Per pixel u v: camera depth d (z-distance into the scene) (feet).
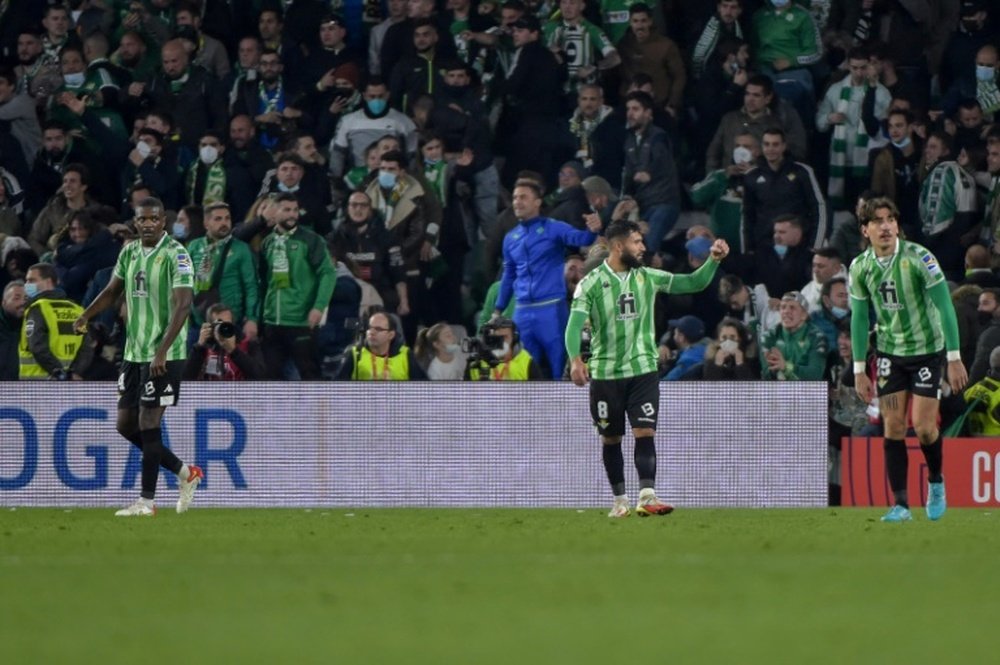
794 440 177.47
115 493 176.04
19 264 216.33
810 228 222.48
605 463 148.66
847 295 202.80
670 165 225.97
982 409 183.93
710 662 60.08
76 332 152.87
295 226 210.59
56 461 176.04
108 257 215.72
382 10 245.86
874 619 72.95
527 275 201.46
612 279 142.92
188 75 237.66
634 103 225.76
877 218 142.92
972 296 203.31
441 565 97.25
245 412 176.35
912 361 143.74
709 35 239.71
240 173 228.43
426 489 177.27
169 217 221.87
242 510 169.58
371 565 97.40
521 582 87.76
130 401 155.43
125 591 84.02
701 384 177.37
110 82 238.07
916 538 119.55
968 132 234.79
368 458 177.06
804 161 233.55
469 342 187.32
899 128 229.04
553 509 172.76
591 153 230.27
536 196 200.95
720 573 92.38
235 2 246.47
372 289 218.18
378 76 232.73
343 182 231.30
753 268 219.82
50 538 121.29
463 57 237.66
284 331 210.18
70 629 69.51
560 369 201.67
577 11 239.09
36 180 231.91
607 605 77.87
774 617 73.56
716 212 230.27
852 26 246.68
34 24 250.16
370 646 64.08
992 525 137.18
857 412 192.54
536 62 233.35
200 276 208.13
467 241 228.63
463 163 228.02
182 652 62.23
